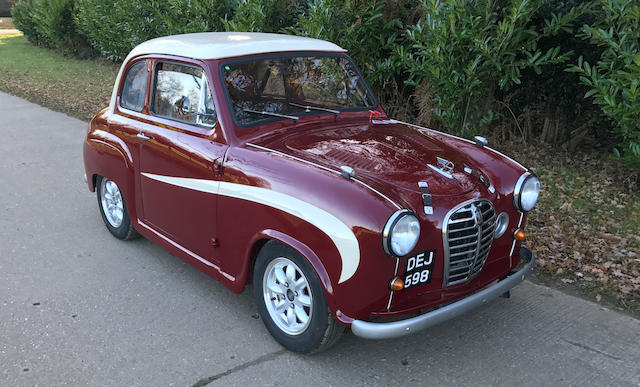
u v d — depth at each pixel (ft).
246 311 13.14
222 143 11.98
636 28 18.89
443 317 9.87
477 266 11.12
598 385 10.53
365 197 9.50
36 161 25.70
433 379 10.64
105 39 53.06
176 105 13.46
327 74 14.20
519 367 11.05
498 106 27.14
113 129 15.64
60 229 17.90
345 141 12.05
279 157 11.03
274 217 10.52
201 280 14.66
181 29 37.47
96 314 12.89
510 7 21.06
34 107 39.17
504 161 12.37
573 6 22.74
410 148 12.00
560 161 25.00
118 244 16.84
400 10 26.35
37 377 10.61
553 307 13.41
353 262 9.40
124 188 15.33
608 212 19.16
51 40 70.28
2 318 12.65
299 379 10.61
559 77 25.29
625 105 19.11
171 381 10.54
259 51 13.19
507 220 11.71
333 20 26.09
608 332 12.35
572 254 15.93
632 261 15.47
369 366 11.04
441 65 22.25
